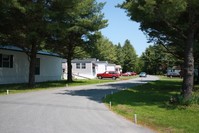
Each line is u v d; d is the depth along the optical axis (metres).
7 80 33.78
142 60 119.25
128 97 22.11
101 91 27.39
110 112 14.83
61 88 30.09
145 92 26.66
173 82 45.84
